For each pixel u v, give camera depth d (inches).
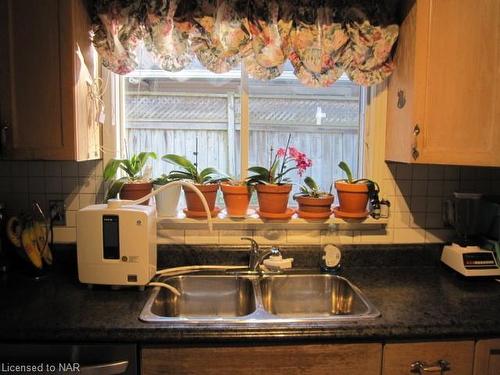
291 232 69.5
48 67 53.7
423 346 46.6
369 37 63.2
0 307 50.2
